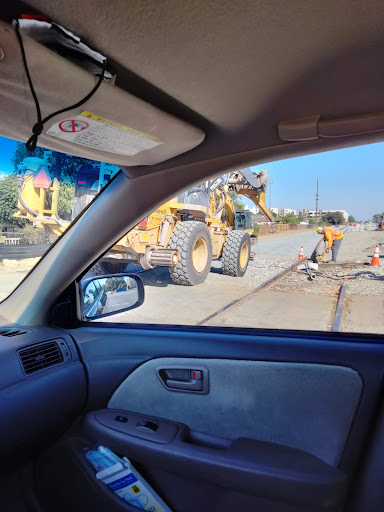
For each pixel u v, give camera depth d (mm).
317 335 1665
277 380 1535
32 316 1789
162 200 1661
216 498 1418
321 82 1185
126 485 1485
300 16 926
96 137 1296
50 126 1183
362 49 1039
